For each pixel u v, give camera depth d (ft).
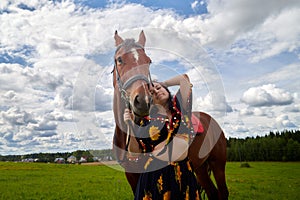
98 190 36.86
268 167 85.05
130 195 33.09
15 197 32.53
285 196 32.37
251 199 30.32
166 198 9.11
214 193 16.70
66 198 31.81
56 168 79.10
